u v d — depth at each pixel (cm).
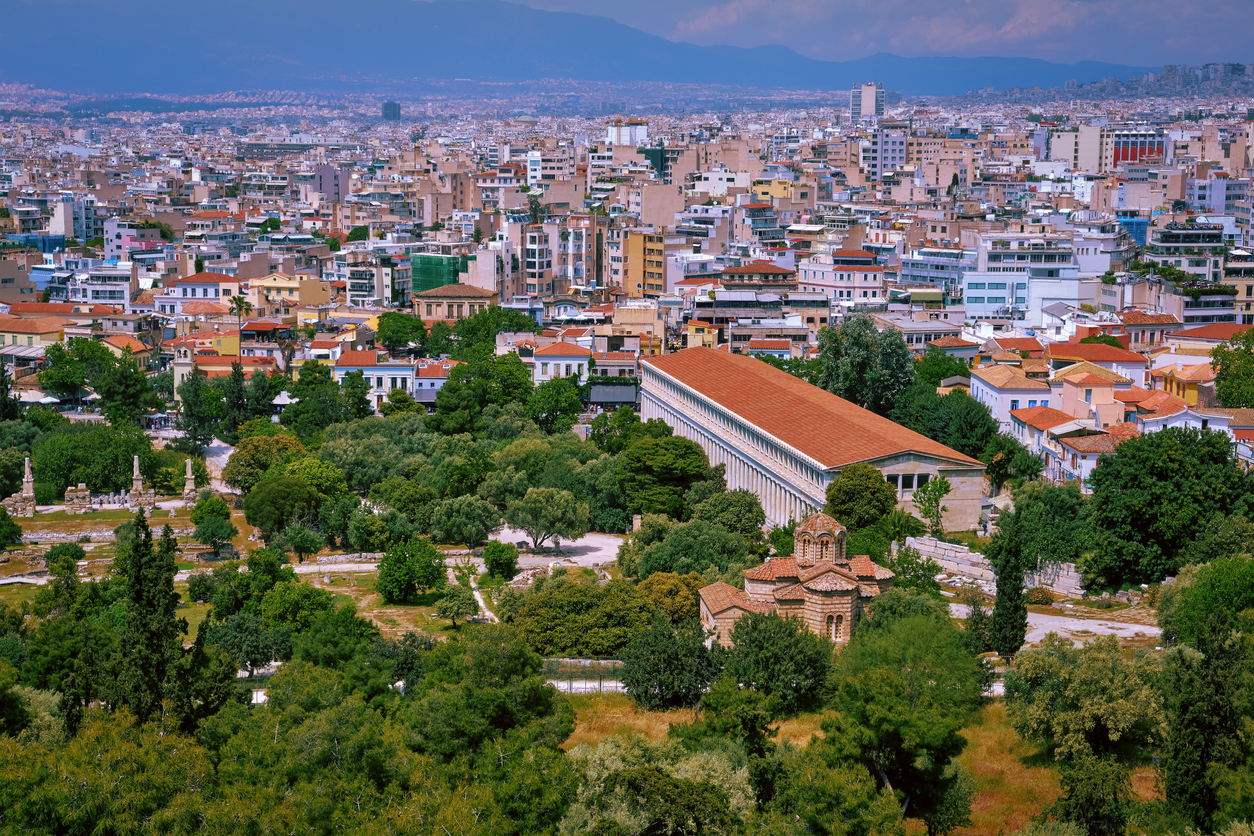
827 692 18450
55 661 19400
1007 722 17788
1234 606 19450
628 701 18950
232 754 15512
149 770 14700
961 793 15275
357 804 14600
